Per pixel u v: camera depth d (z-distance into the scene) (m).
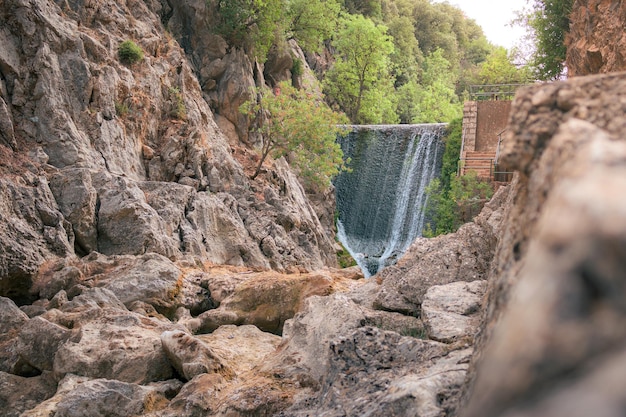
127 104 25.14
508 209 3.83
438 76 76.81
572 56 27.92
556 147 1.80
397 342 5.90
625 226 0.95
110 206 19.52
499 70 59.00
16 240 16.23
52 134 21.05
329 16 43.53
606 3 21.73
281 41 40.66
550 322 0.93
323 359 7.46
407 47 73.81
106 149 22.67
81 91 22.69
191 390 7.86
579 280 0.94
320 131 31.41
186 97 29.28
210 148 28.39
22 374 10.41
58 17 23.34
